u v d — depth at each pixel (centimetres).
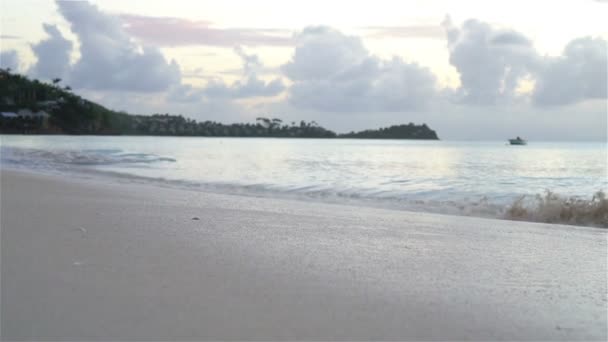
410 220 855
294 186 1608
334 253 552
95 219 723
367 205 1196
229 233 650
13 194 1035
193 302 366
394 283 437
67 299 361
